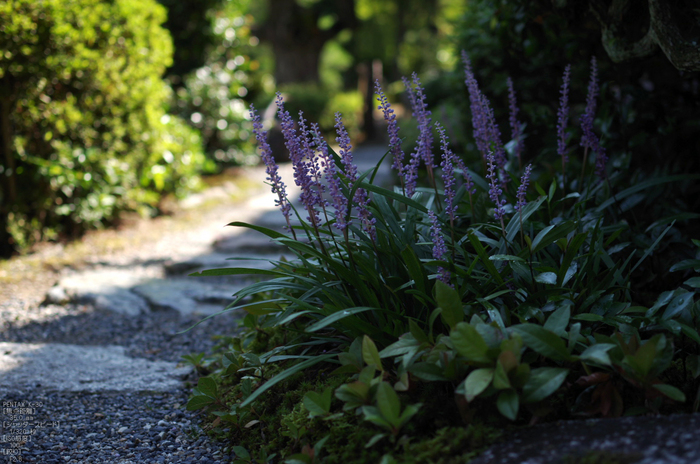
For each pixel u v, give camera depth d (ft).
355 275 7.64
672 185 10.85
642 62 10.99
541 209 9.95
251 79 35.86
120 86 20.70
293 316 7.36
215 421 8.16
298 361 8.59
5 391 9.58
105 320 13.58
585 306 7.42
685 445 5.05
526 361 6.71
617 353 6.35
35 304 14.58
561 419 6.56
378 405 6.17
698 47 7.91
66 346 11.68
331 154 8.30
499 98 14.87
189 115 29.68
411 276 7.38
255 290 7.88
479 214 9.63
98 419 8.79
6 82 17.58
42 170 18.24
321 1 59.88
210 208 24.39
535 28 11.88
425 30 73.72
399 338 6.93
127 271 16.94
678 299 7.13
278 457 7.21
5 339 12.31
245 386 7.81
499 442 5.94
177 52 29.63
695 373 6.61
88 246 19.11
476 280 7.93
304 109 50.11
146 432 8.39
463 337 6.04
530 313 7.18
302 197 7.74
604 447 5.32
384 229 8.30
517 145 10.62
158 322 13.46
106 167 20.08
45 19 17.39
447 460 5.84
